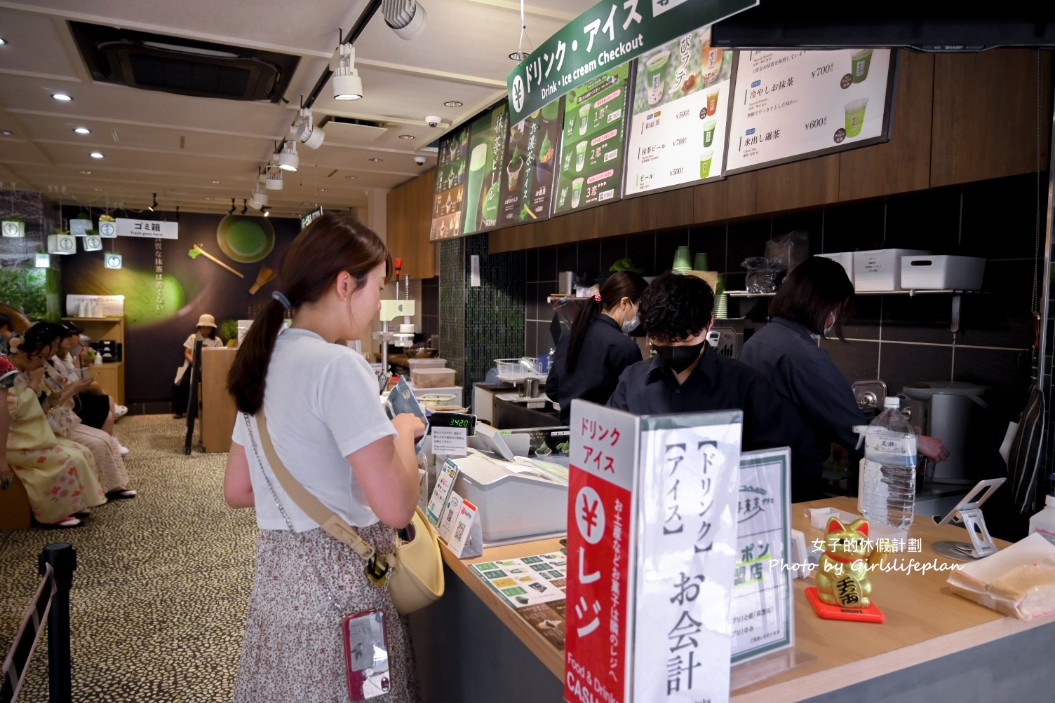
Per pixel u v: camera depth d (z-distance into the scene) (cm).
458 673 171
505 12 313
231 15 315
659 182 333
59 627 154
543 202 423
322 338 141
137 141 554
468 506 160
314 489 135
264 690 137
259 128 512
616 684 82
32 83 409
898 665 109
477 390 545
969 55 210
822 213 314
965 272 237
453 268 624
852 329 304
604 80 372
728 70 293
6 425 379
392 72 393
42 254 826
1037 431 196
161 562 392
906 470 167
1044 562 130
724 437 87
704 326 200
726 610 88
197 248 1023
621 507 81
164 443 744
